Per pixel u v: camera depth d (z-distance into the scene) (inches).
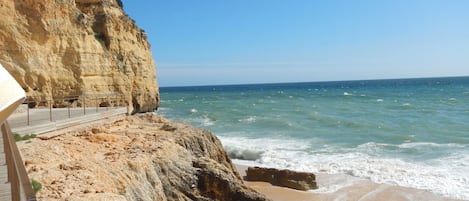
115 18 1419.8
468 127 1684.3
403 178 887.7
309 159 1085.1
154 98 1641.2
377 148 1224.8
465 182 839.7
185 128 741.9
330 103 3282.5
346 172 962.1
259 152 1169.4
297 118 2092.8
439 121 1920.5
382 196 782.5
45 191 344.8
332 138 1430.9
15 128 575.8
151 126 799.1
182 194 518.9
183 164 556.1
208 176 539.2
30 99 1064.2
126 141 613.6
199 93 6668.3
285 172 866.8
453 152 1136.2
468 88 5757.9
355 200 762.8
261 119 2031.3
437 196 772.6
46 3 1128.2
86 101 1208.8
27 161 426.6
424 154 1123.3
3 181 327.3
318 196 786.8
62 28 1175.6
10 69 1035.3
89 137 618.2
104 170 434.3
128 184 431.5
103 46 1341.0
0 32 1027.3
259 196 533.6
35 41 1103.6
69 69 1185.4
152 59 1695.4
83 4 1368.1
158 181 497.7
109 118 911.7
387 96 4200.3
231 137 1462.8
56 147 512.4
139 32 1600.6
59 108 1061.8
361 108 2728.8
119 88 1360.7
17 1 1076.5
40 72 1095.6
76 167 426.6
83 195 348.5
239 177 750.5
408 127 1706.4
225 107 3026.6
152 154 534.0
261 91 6929.1
